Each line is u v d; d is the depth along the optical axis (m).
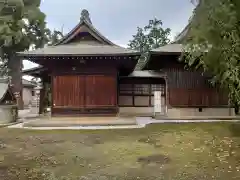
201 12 7.61
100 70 15.31
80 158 6.86
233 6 6.95
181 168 5.93
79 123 12.97
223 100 16.38
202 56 8.70
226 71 7.90
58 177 5.33
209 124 12.80
